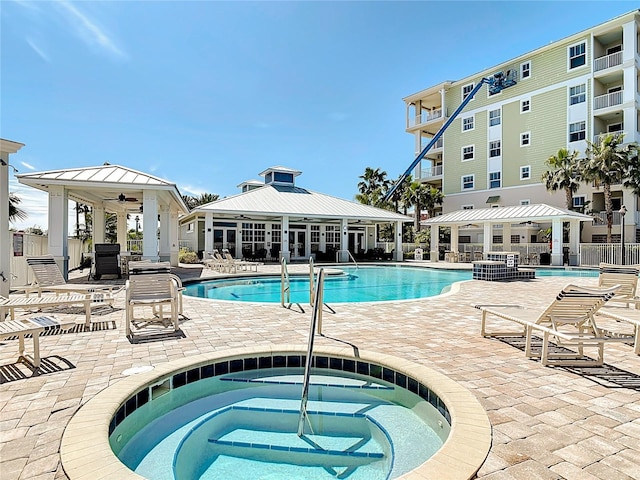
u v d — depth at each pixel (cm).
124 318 687
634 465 240
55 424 289
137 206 2022
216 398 395
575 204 2630
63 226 1269
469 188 3259
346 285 1530
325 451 294
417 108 3731
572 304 446
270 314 729
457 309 793
